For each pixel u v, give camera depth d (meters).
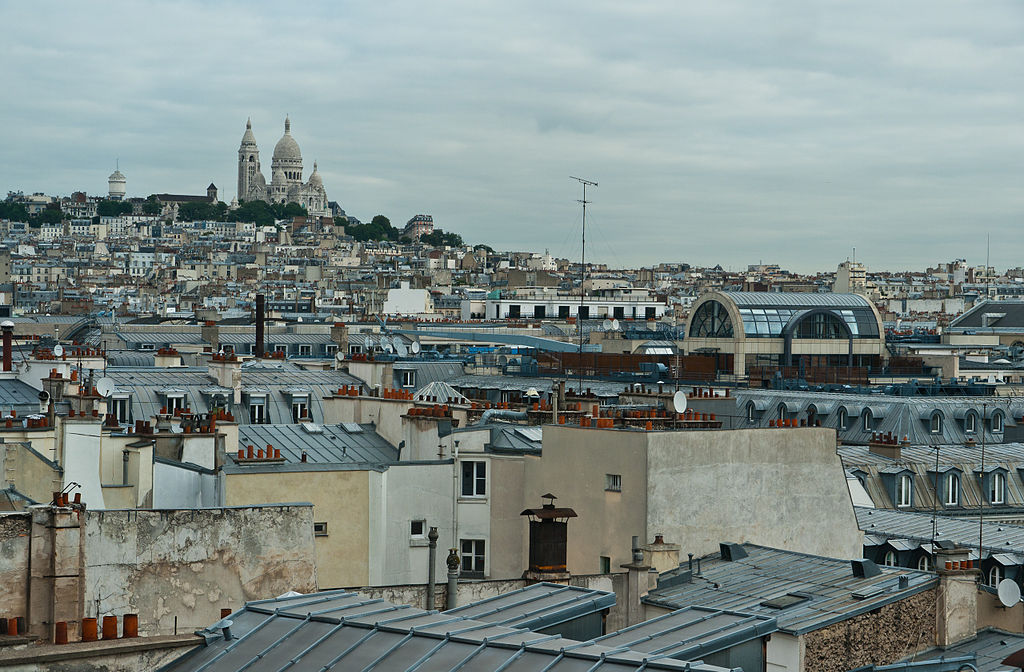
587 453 76.50
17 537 45.47
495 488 81.56
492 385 156.50
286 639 42.50
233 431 91.12
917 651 63.47
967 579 64.81
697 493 74.44
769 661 59.84
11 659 39.22
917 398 151.25
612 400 126.88
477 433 83.12
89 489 75.31
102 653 40.56
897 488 123.62
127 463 77.31
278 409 138.88
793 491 77.75
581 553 76.19
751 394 157.38
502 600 49.12
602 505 75.31
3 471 73.94
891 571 67.44
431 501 81.75
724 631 48.50
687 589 67.81
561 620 47.06
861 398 152.12
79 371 125.81
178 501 77.25
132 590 51.88
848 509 79.75
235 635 43.03
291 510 55.09
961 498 125.69
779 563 71.06
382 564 80.06
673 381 163.12
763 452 76.81
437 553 81.62
